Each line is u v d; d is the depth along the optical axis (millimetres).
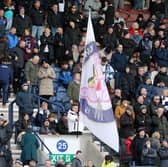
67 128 46219
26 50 49781
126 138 45812
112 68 50781
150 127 47188
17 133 45750
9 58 47531
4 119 46312
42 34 52031
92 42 35219
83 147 46375
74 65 49938
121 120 46062
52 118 46250
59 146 45969
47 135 45844
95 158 46125
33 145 44094
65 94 49031
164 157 44625
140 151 44656
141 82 50094
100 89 34750
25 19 52125
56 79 49469
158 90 49812
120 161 45469
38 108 46812
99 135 34406
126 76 49938
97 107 34562
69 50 51375
